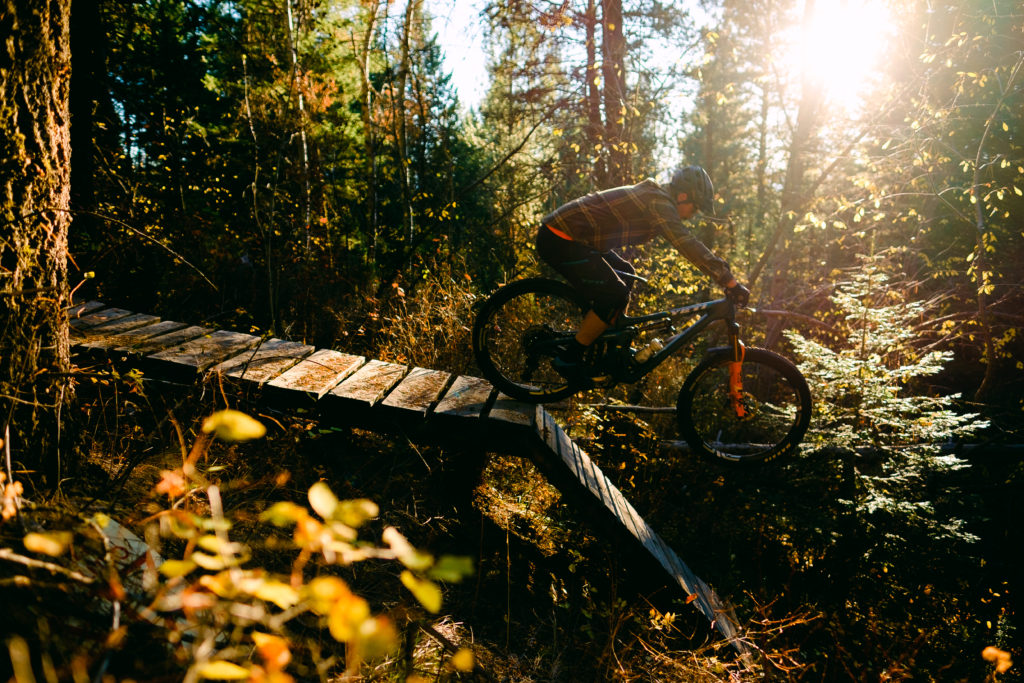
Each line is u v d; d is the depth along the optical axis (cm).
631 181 887
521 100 881
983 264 775
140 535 199
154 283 597
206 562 105
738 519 522
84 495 241
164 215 641
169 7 856
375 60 889
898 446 537
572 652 312
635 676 266
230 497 267
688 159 2383
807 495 539
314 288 671
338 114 1000
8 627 134
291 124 804
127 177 692
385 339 600
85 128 574
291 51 838
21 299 237
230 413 96
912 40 865
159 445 297
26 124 239
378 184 875
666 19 830
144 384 350
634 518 390
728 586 476
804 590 495
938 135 810
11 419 230
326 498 98
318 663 157
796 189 970
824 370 573
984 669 416
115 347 378
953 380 1016
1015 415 655
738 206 1973
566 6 729
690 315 381
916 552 494
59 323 260
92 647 132
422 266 734
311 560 229
